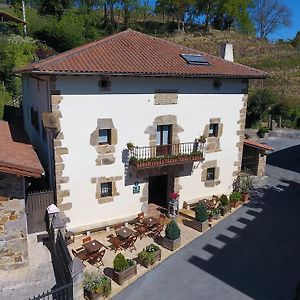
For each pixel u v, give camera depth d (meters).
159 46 17.78
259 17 84.31
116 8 68.69
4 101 27.77
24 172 10.72
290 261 13.54
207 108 17.20
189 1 74.25
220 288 11.87
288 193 20.53
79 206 14.81
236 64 18.44
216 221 16.70
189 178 17.69
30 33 44.19
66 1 54.44
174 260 13.44
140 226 15.30
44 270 11.87
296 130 38.78
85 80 13.59
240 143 19.05
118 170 15.30
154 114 15.61
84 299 10.97
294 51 65.31
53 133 13.53
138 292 11.55
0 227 11.40
